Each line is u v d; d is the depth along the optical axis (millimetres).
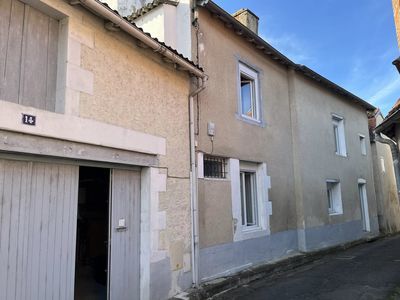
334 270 7691
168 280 5344
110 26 4641
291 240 9078
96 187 6387
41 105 3998
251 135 8109
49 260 3924
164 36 6695
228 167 7344
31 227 3775
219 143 7055
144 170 5301
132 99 5020
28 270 3705
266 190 8406
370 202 13891
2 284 3469
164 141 5547
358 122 14039
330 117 11859
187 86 6254
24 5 3953
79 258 6418
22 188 3729
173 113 5820
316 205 10133
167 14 6820
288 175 9391
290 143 9695
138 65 5199
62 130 3967
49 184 4000
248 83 8695
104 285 5766
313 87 11062
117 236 4828
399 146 8273
